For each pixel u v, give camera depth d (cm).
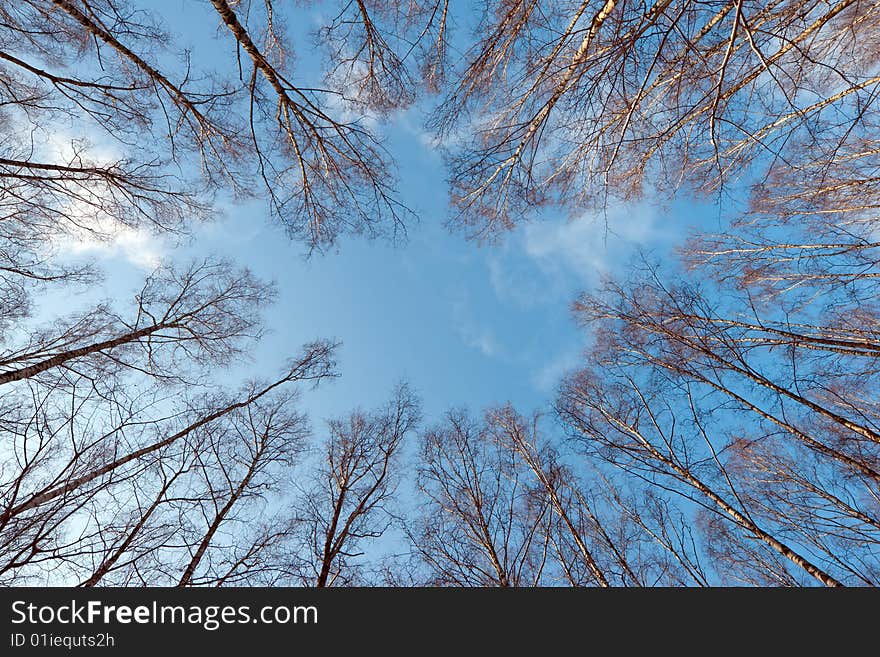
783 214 645
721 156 457
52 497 469
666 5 289
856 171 545
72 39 482
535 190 503
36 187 548
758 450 688
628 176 481
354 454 959
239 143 547
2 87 527
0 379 507
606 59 346
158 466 643
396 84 498
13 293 605
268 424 892
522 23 382
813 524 601
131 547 541
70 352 591
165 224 631
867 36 429
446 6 397
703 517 722
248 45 418
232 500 724
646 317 714
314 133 549
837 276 596
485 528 725
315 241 642
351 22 450
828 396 631
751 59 376
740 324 619
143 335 708
